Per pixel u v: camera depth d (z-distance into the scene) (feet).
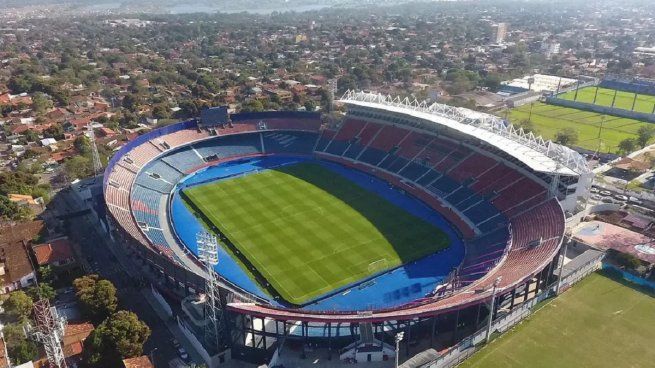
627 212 364.99
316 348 234.17
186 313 248.93
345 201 396.57
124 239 298.97
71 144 523.70
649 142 536.42
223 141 506.07
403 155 442.91
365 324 236.02
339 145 491.31
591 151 512.22
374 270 301.63
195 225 361.30
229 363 233.76
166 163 456.45
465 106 647.97
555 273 278.87
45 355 234.79
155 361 232.53
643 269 291.38
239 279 292.81
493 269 266.16
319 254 319.47
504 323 244.01
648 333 242.37
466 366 220.84
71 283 291.38
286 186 427.74
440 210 372.79
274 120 531.09
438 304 228.63
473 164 396.16
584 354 228.63
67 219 368.27
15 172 420.77
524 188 349.82
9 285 283.18
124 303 272.72
